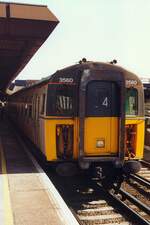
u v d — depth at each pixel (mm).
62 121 11180
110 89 11211
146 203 11609
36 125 14047
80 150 10852
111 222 9555
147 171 16516
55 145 11211
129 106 11625
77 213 10195
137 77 11766
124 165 11477
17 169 12203
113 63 11727
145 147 21453
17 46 26391
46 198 8812
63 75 11234
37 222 7219
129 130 11656
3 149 17375
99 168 11234
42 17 19719
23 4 19875
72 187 12828
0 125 36594
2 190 9445
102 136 11164
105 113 11180
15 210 7930
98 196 11766
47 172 13117
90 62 11188
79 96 10875
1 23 19500
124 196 11672
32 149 16438
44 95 11852
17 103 27547
